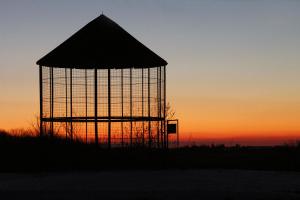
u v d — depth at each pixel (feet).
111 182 63.77
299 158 89.56
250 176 69.87
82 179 66.33
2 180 65.82
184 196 54.80
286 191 58.29
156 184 62.28
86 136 86.58
